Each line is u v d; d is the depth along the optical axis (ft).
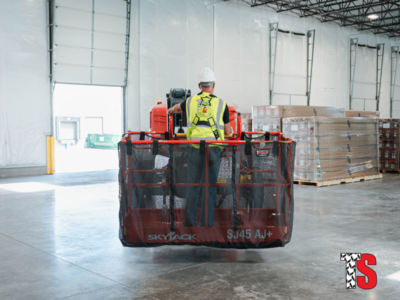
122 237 13.21
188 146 12.96
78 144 125.70
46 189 31.81
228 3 56.44
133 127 49.21
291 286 11.43
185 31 52.54
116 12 46.91
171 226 13.02
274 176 13.16
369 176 37.93
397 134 43.86
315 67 68.18
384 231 18.03
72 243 16.19
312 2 66.54
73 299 10.57
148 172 13.03
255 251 14.98
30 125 42.73
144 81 49.67
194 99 13.82
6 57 41.04
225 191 13.07
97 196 28.25
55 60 43.68
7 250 15.21
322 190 31.14
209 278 12.09
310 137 33.71
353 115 45.24
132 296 10.74
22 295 10.87
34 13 42.37
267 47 61.21
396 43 83.46
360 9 73.26
